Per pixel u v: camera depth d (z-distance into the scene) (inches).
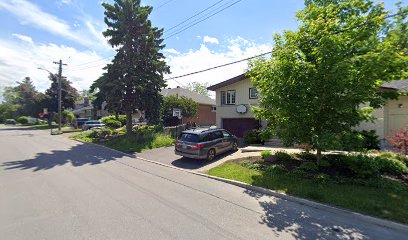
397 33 282.4
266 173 333.4
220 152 494.0
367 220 198.1
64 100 1737.2
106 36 812.0
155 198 253.0
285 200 251.6
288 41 315.6
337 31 293.7
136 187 294.4
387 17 290.2
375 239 170.1
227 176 336.8
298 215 212.1
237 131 827.4
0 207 225.6
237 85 821.2
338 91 278.4
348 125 304.0
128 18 812.0
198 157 444.5
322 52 275.1
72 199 247.4
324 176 290.4
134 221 195.3
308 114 299.1
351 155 337.7
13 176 348.2
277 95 303.3
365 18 291.0
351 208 216.2
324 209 225.1
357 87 270.1
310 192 254.2
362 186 269.3
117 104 797.2
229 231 180.1
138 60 802.2
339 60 273.4
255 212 218.1
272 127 357.4
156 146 652.1
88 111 2192.4
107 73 792.9
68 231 177.8
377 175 289.3
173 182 321.4
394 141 357.4
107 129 927.0
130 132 816.9
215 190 285.4
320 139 289.3
